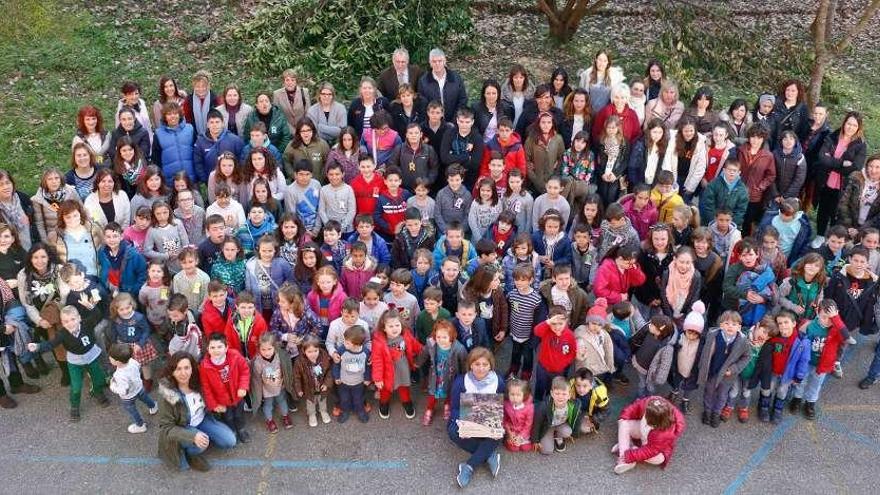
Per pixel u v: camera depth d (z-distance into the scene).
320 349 7.01
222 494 6.53
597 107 9.83
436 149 9.41
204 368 6.60
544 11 13.88
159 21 13.80
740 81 13.12
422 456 6.95
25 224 8.16
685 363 7.09
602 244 8.02
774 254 7.89
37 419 7.30
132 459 6.88
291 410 7.47
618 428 7.19
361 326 6.99
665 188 8.45
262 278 7.66
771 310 7.58
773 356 7.06
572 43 14.30
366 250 7.71
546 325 7.05
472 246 8.21
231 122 9.56
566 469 6.80
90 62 12.67
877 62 14.47
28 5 13.48
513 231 8.28
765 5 15.82
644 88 9.62
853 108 12.95
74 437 7.11
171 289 7.60
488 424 6.60
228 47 13.28
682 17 13.05
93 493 6.52
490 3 15.17
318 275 7.27
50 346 7.11
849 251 7.77
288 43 12.58
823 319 7.05
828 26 12.54
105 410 7.43
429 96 9.89
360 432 7.22
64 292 7.18
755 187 9.14
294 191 8.64
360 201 8.88
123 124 8.95
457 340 7.24
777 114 9.77
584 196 9.03
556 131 9.30
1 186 7.94
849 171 9.24
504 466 6.83
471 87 12.80
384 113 9.29
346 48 12.30
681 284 7.48
